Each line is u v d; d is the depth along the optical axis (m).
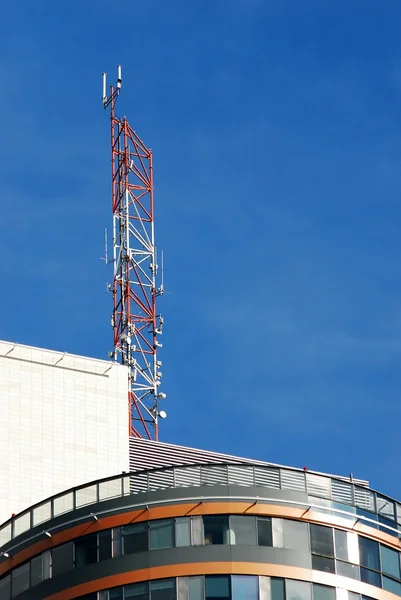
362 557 143.75
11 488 175.38
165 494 142.25
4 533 152.00
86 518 143.12
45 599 141.88
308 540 142.25
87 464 178.75
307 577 140.38
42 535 145.00
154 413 190.62
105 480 145.75
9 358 182.00
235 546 140.00
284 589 139.25
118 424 182.38
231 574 138.88
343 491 146.38
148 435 188.38
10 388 180.50
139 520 141.50
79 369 184.12
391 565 145.25
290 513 142.62
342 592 141.00
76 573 141.25
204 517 141.25
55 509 147.12
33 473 176.75
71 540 143.12
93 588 139.75
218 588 138.38
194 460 182.88
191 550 139.62
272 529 141.62
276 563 140.12
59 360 183.75
